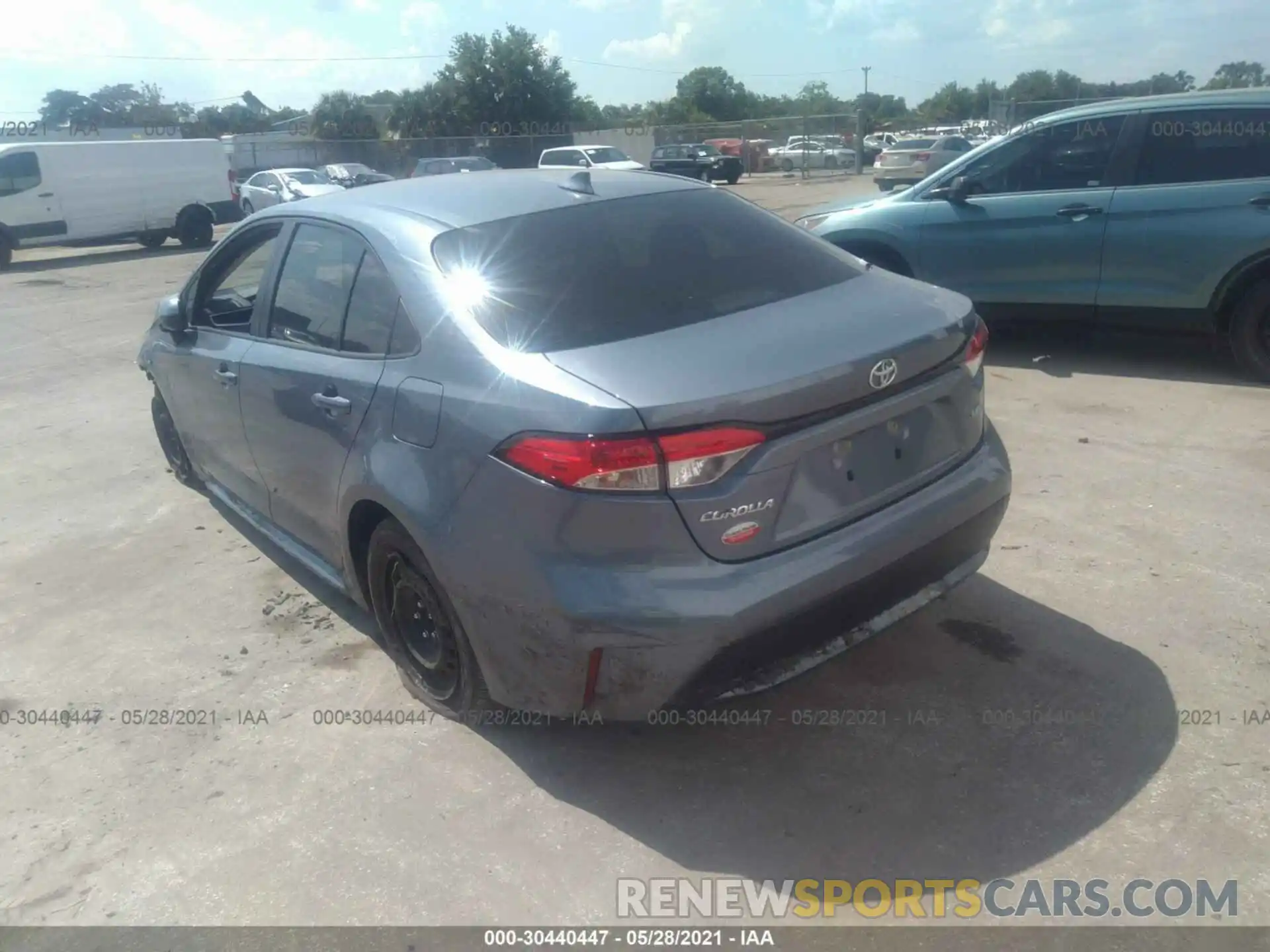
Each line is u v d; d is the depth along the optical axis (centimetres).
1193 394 626
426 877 280
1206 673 345
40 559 508
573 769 320
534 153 4300
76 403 816
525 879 277
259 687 379
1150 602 390
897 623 315
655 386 270
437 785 317
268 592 456
